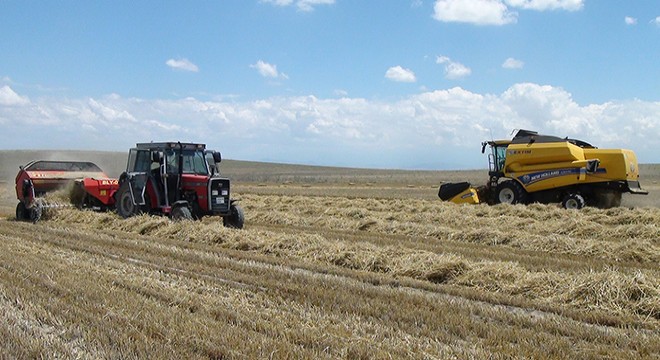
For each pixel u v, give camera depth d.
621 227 15.38
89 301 7.21
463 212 20.50
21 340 5.72
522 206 20.95
